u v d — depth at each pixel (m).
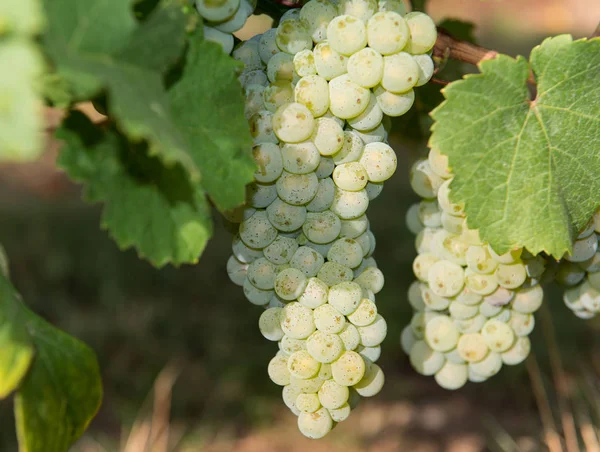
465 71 0.56
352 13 0.42
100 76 0.32
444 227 0.47
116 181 0.36
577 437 0.76
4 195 1.75
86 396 0.41
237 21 0.41
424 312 0.50
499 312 0.49
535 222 0.42
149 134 0.32
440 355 0.50
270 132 0.41
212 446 1.04
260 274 0.43
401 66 0.41
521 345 0.50
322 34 0.42
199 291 1.41
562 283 0.50
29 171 1.89
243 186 0.38
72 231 1.53
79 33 0.32
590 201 0.44
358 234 0.43
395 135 0.58
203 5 0.40
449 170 0.41
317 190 0.42
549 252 0.43
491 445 0.98
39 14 0.30
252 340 1.30
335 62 0.41
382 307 1.32
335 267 0.42
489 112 0.42
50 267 1.42
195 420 1.11
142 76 0.34
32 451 0.38
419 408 1.15
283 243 0.43
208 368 1.23
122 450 0.94
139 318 1.31
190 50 0.38
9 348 0.36
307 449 1.05
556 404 0.96
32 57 0.30
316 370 0.42
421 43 0.42
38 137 0.30
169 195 0.37
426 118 0.56
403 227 1.51
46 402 0.39
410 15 0.42
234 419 1.12
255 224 0.43
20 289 1.38
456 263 0.47
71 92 0.34
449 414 1.12
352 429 1.09
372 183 0.44
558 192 0.43
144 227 0.36
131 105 0.32
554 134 0.42
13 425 1.02
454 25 0.60
